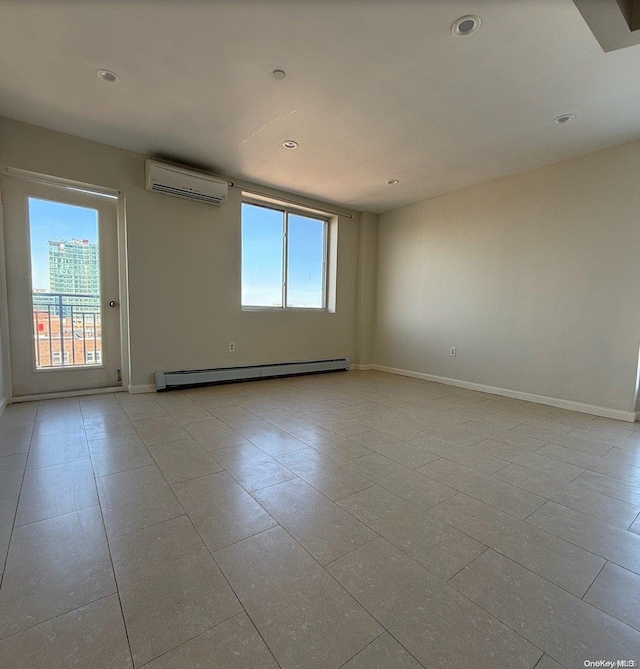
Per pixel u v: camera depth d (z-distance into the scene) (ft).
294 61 6.86
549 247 11.75
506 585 3.90
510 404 11.84
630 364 10.18
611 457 7.54
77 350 11.30
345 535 4.73
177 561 4.17
